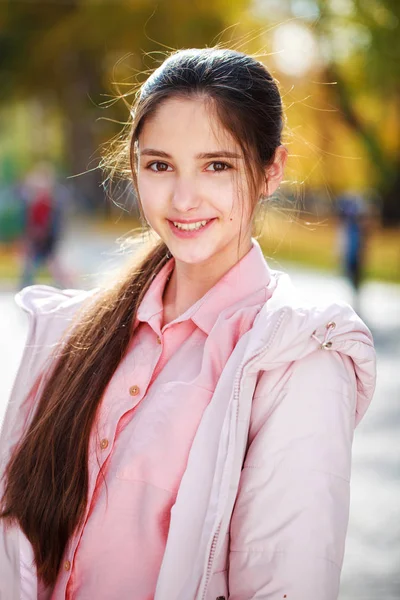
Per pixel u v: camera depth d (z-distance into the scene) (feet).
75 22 132.46
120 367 8.72
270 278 8.73
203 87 8.02
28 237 65.16
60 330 9.46
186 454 8.07
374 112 102.78
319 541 7.53
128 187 9.93
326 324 7.68
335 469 7.66
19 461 8.76
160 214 8.29
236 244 8.61
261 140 8.20
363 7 80.69
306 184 10.47
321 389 7.75
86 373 8.73
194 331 8.63
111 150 9.84
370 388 8.04
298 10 89.61
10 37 143.23
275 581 7.52
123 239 10.27
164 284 9.08
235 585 7.72
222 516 7.53
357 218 62.80
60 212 65.51
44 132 222.89
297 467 7.62
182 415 8.14
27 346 9.46
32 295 9.79
